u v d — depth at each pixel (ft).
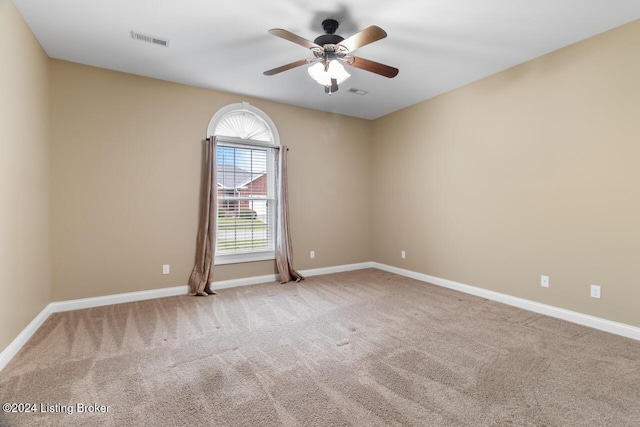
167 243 12.63
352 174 17.66
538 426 5.23
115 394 6.11
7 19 7.34
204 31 9.08
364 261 18.21
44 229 9.99
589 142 9.43
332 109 16.37
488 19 8.48
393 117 16.80
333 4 7.84
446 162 13.96
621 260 8.85
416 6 7.93
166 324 9.70
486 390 6.25
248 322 9.88
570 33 9.17
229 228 14.12
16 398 5.96
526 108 11.00
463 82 12.82
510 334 8.94
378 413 5.55
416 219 15.55
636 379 6.65
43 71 10.00
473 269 12.89
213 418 5.42
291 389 6.28
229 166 14.10
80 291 11.08
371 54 10.48
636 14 8.22
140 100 12.05
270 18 8.46
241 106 14.16
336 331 9.19
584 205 9.57
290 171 15.58
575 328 9.34
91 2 7.70
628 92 8.65
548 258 10.46
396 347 8.14
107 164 11.49
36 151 9.32
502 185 11.80
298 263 15.94
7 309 7.32
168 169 12.62
